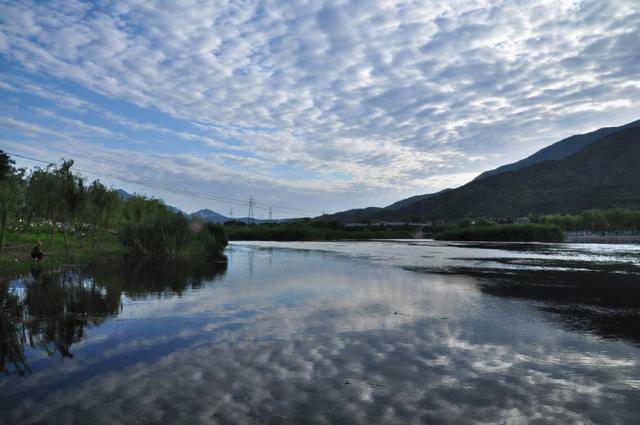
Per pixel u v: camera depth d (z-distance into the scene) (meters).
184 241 46.34
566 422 6.43
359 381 8.10
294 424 6.29
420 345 10.67
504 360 9.49
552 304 16.69
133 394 7.46
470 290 20.50
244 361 9.34
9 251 38.53
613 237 153.38
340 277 26.08
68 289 20.81
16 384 8.01
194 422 6.34
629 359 9.62
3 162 47.38
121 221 54.97
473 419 6.51
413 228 194.00
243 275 27.27
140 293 19.55
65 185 38.22
